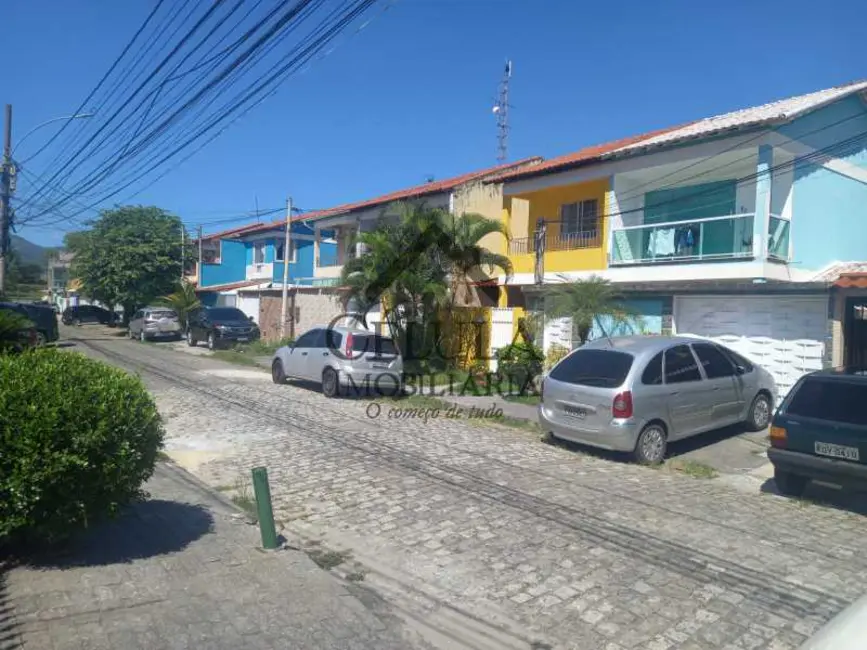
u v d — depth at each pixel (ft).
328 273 94.99
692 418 31.65
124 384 16.94
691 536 20.29
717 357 34.22
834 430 23.06
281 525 21.04
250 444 32.07
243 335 86.33
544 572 17.57
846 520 22.43
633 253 52.29
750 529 21.07
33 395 14.92
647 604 15.72
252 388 51.31
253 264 116.16
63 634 12.99
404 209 59.11
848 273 42.50
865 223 52.08
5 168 76.43
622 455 31.42
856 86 48.49
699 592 16.37
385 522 21.39
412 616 15.14
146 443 16.89
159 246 110.93
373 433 35.09
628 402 28.94
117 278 107.76
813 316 39.68
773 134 42.73
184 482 25.12
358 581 17.06
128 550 17.56
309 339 51.21
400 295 57.72
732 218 44.55
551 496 24.13
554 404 31.83
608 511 22.54
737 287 42.14
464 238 57.26
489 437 35.06
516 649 13.75
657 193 53.67
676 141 45.60
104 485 15.74
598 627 14.65
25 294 209.26
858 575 17.52
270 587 15.69
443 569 17.79
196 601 14.75
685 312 46.29
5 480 14.38
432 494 24.25
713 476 28.14
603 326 50.11
